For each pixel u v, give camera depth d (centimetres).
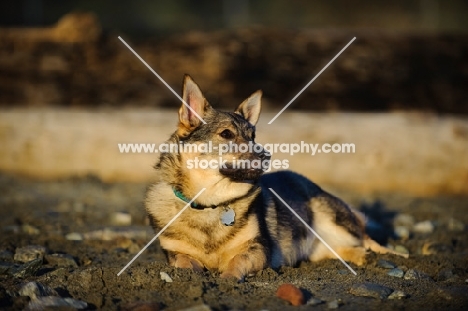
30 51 1817
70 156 1313
